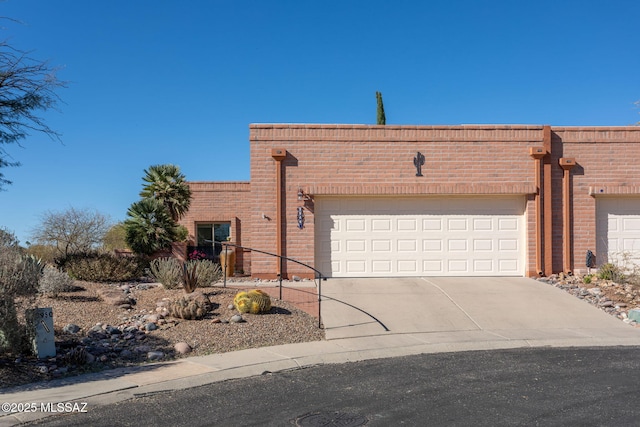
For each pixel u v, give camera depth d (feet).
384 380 27.66
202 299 41.34
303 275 55.77
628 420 20.99
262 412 22.89
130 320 38.86
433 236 57.06
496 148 56.85
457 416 21.81
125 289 48.93
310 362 31.68
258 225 55.93
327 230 56.80
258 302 41.27
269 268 55.77
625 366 29.81
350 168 56.24
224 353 33.50
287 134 56.24
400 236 57.06
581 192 57.52
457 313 43.70
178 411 23.26
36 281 30.17
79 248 72.13
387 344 35.70
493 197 57.41
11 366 28.94
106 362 31.12
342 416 22.11
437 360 31.94
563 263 57.06
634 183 57.72
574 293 49.70
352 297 47.83
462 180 56.59
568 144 57.67
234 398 25.02
